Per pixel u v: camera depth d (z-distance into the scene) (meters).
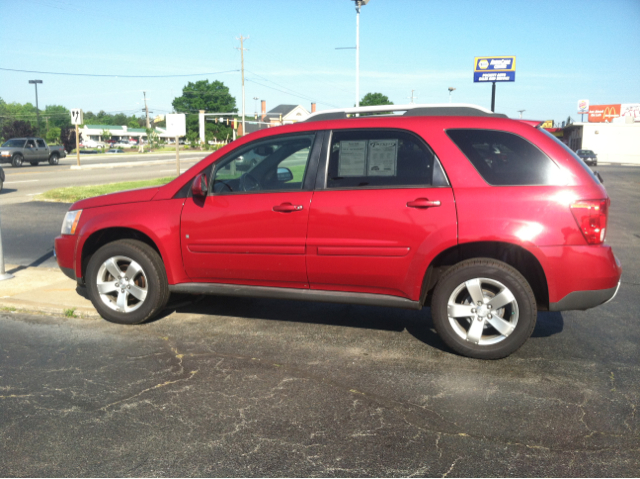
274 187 4.75
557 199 4.07
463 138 4.31
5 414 3.45
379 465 2.89
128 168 36.19
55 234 10.68
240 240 4.75
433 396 3.70
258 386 3.86
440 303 4.35
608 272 4.08
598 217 4.05
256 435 3.19
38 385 3.88
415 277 4.33
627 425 3.31
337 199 4.47
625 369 4.17
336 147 4.58
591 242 4.06
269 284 4.83
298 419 3.38
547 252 4.06
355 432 3.23
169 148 101.06
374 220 4.36
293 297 4.76
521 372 4.11
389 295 4.52
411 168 4.38
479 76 36.19
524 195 4.11
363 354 4.47
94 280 5.25
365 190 4.44
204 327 5.16
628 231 11.65
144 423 3.34
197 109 116.25
